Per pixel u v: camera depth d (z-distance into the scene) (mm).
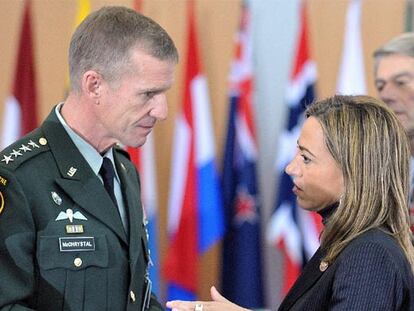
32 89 4359
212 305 2621
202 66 4379
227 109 4406
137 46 2502
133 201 2789
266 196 4586
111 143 2670
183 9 4469
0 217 2445
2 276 2420
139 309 2701
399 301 2311
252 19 4531
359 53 4387
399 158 2441
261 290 4434
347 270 2322
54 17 4453
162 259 4516
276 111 4566
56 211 2531
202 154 4324
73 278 2498
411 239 2502
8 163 2518
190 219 4336
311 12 4543
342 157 2430
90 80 2533
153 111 2562
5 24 4422
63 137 2617
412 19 4551
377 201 2404
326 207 2533
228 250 4414
